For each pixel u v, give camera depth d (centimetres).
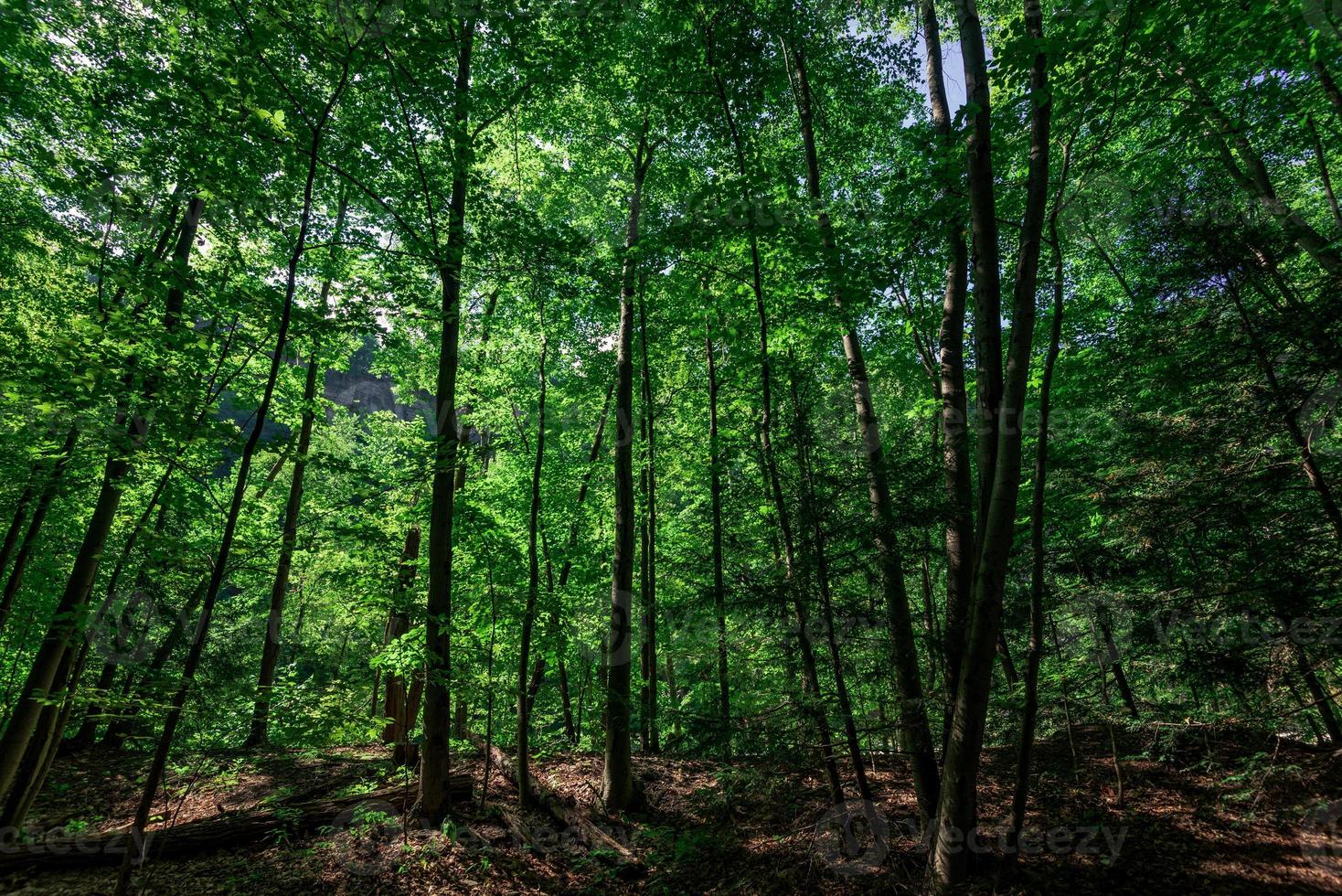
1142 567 682
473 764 967
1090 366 794
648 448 1166
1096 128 601
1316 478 581
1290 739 675
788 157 1055
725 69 844
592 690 1337
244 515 892
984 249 585
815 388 723
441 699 762
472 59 891
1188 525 651
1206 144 840
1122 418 739
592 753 1105
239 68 516
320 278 902
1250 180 833
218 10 558
